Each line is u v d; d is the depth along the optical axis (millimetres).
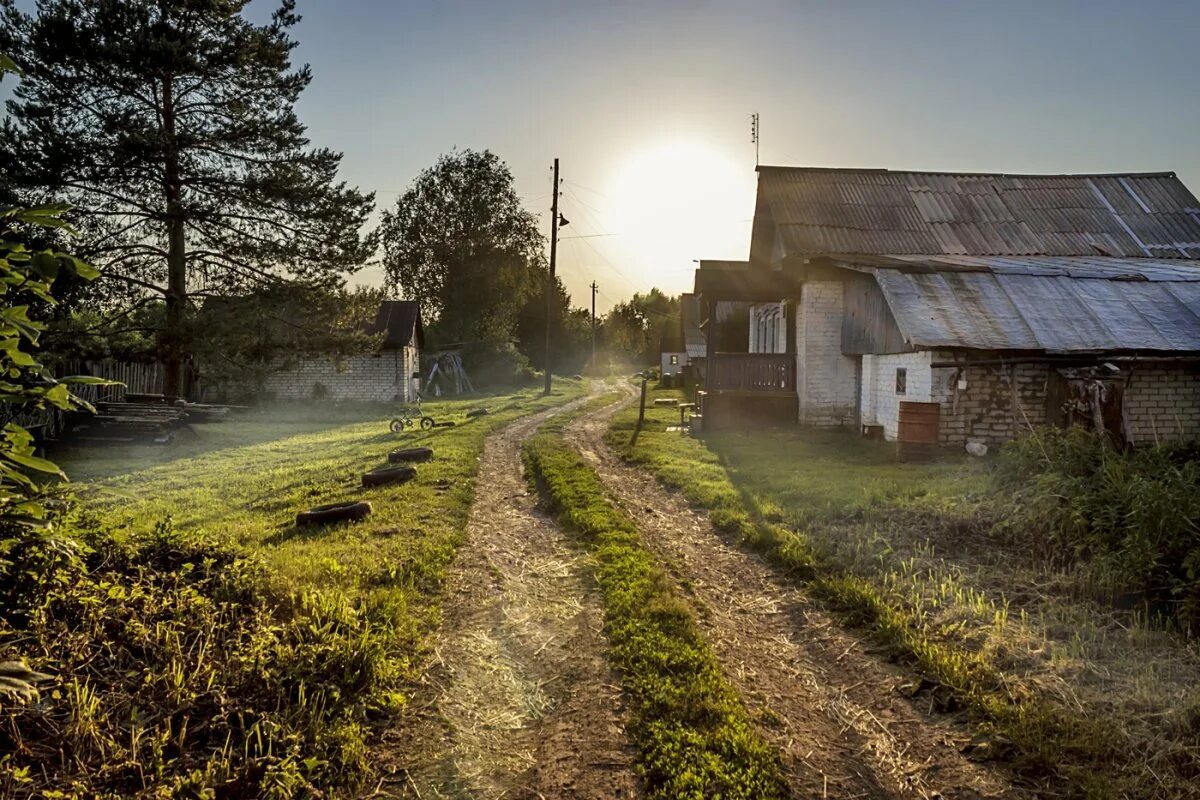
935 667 4004
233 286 18859
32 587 3576
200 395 23516
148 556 4797
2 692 2301
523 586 5684
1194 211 18203
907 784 3072
